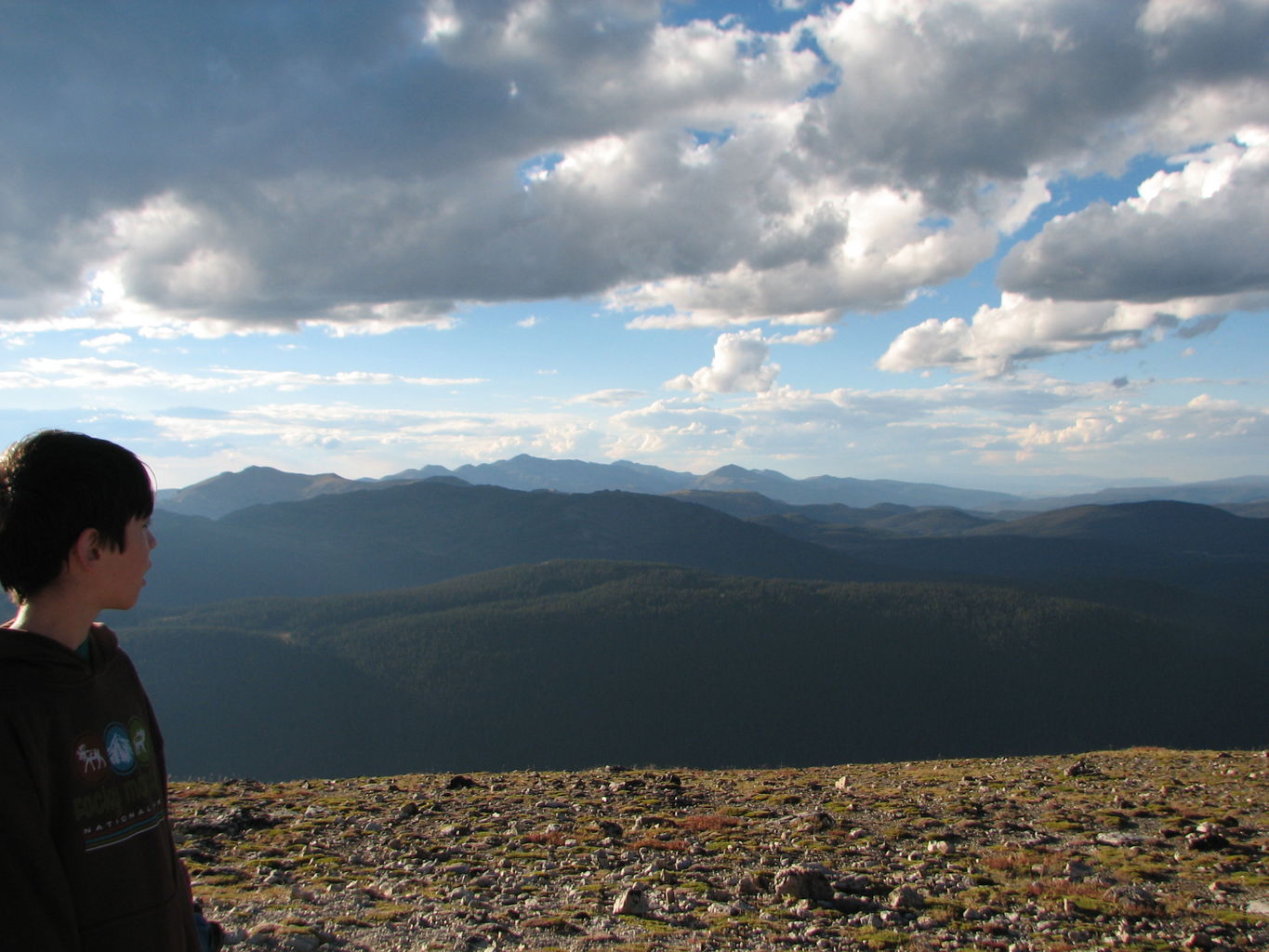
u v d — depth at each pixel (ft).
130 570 8.77
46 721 7.73
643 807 59.57
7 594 8.56
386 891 35.01
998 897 37.91
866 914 34.71
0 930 7.32
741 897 36.83
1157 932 33.35
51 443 8.39
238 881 35.50
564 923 30.99
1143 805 60.29
